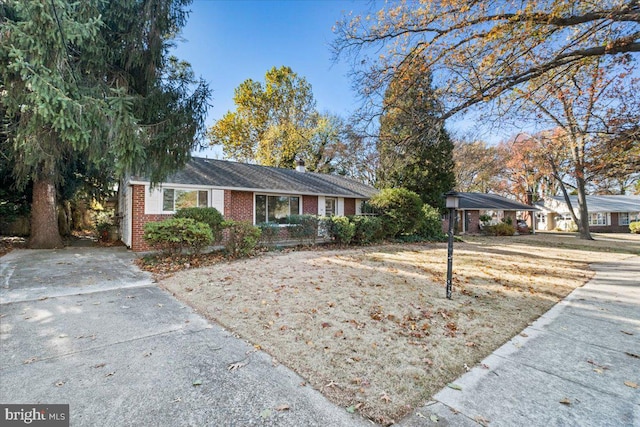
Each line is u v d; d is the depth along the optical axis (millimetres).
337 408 2305
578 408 2369
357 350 3254
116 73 6809
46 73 4582
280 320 4055
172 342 3406
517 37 6266
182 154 7875
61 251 10219
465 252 11555
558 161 20016
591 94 9414
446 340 3570
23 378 2641
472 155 29047
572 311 4844
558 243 16984
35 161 6516
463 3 6176
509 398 2484
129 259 8680
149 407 2279
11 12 5430
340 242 12312
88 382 2594
